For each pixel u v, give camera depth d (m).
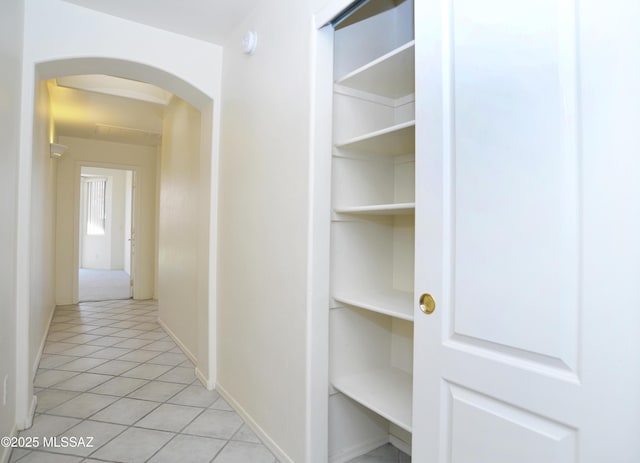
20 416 2.25
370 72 1.82
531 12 1.01
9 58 1.94
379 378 2.01
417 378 1.30
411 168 2.10
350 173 2.03
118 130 5.34
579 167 0.92
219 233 2.84
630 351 0.83
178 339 3.96
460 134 1.18
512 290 1.04
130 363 3.43
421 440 1.29
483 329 1.11
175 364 3.42
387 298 1.90
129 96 4.01
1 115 1.81
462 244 1.17
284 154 2.04
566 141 0.94
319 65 1.83
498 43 1.08
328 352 1.91
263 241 2.23
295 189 1.94
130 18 2.50
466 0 1.17
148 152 6.44
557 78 0.95
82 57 2.39
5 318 1.94
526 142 1.01
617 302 0.85
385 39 2.23
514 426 1.03
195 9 2.38
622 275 0.84
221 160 2.82
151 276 6.50
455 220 1.19
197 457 2.04
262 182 2.25
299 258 1.90
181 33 2.68
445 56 1.23
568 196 0.94
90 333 4.37
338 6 1.67
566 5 0.94
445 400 1.22
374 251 2.12
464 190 1.16
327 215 1.87
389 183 2.17
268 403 2.15
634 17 0.83
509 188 1.05
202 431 2.30
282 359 2.03
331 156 1.90
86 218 11.00
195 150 3.43
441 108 1.23
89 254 10.81
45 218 3.89
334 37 2.03
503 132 1.07
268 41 2.21
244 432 2.29
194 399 2.72
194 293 3.47
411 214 2.06
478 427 1.12
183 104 3.79
